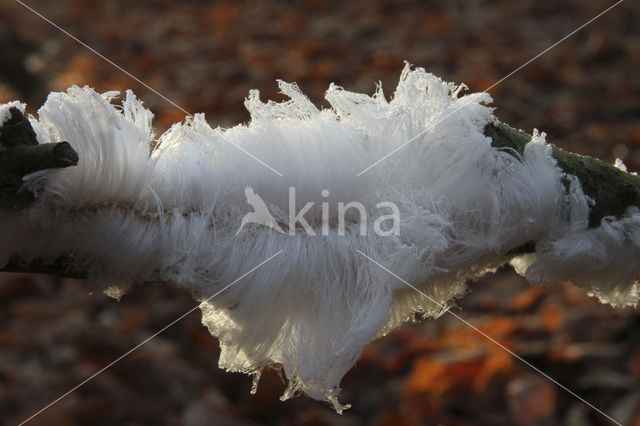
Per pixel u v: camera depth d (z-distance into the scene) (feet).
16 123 0.98
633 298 1.20
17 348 2.82
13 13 7.02
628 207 1.16
